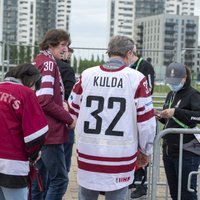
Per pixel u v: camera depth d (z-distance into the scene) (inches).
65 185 197.8
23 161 148.9
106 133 154.1
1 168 146.6
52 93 186.7
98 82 156.4
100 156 154.3
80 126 158.2
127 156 155.1
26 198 152.8
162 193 264.2
